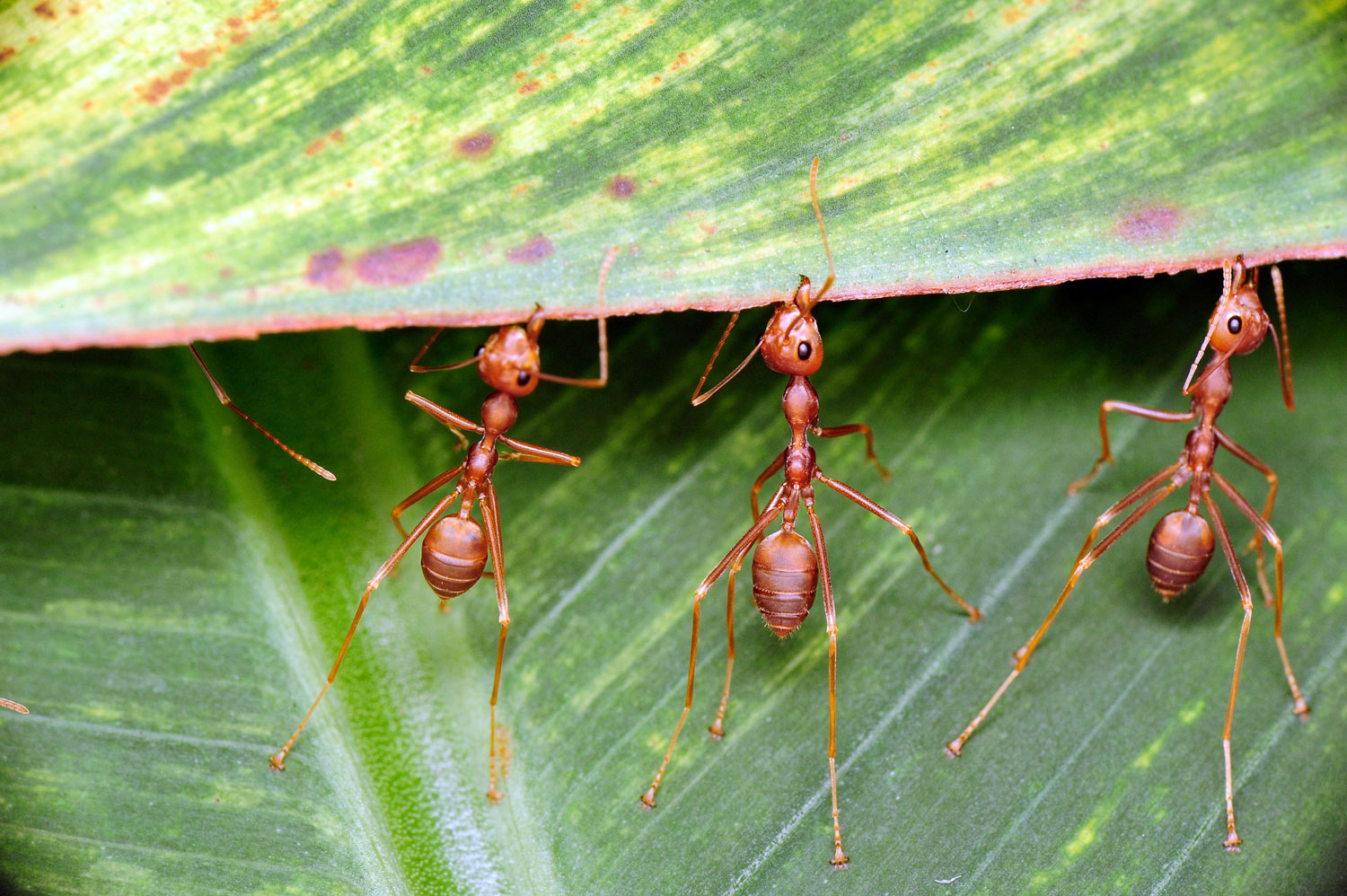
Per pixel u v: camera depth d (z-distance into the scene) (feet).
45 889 0.40
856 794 0.40
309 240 0.39
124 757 0.40
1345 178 0.40
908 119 0.40
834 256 0.40
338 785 0.40
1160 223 0.40
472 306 0.39
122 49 0.39
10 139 0.39
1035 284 0.40
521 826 0.40
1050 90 0.40
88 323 0.39
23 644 0.40
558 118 0.40
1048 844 0.40
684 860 0.40
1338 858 0.40
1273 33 0.40
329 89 0.39
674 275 0.40
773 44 0.40
